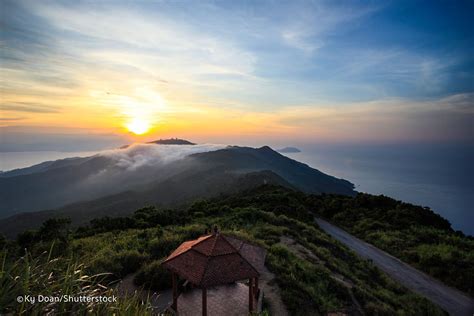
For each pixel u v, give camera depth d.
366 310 12.73
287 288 13.09
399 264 22.42
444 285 19.08
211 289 12.51
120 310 3.63
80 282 3.89
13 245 18.69
